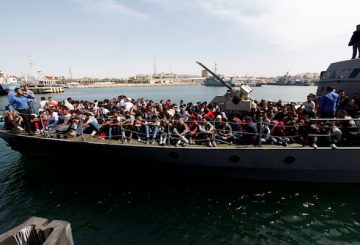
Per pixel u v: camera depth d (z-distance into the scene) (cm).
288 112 864
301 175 766
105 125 891
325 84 1116
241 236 608
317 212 695
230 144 791
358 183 769
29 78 10344
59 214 705
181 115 981
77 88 16538
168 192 814
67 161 894
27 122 904
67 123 930
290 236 604
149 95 7444
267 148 736
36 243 240
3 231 641
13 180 930
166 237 608
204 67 1103
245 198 770
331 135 718
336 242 580
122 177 880
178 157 772
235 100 1045
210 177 809
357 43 964
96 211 717
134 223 662
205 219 675
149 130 851
